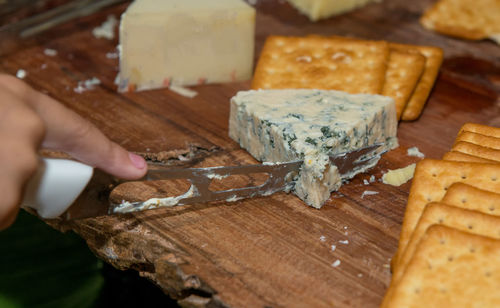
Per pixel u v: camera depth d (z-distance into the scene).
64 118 0.41
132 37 0.55
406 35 0.63
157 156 0.51
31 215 0.53
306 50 0.55
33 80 0.58
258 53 0.61
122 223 0.47
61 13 0.62
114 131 0.54
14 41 0.62
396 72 0.55
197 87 0.58
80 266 0.52
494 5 0.64
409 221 0.44
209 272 0.44
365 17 0.65
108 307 0.51
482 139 0.48
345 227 0.47
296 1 0.66
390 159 0.52
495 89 0.57
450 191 0.44
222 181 0.50
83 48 0.61
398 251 0.44
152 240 0.46
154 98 0.56
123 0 0.63
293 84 0.54
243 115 0.51
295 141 0.48
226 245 0.46
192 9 0.55
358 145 0.50
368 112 0.50
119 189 0.49
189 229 0.47
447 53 0.61
